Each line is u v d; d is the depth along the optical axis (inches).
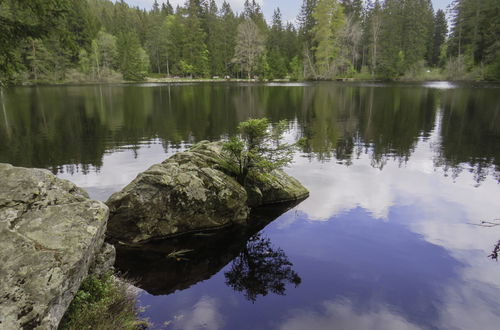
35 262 134.0
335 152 663.1
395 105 1409.9
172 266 263.0
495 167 542.6
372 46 3063.5
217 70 3713.1
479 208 371.9
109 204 308.3
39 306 123.0
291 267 257.9
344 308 207.2
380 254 274.8
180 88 2470.5
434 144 730.2
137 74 3422.7
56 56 2844.5
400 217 349.4
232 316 200.1
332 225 334.0
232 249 291.6
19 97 1686.8
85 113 1189.1
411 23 2896.2
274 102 1557.6
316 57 3137.3
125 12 4407.0
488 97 1584.6
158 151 657.6
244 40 3462.1
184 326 190.1
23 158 594.6
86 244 152.9
